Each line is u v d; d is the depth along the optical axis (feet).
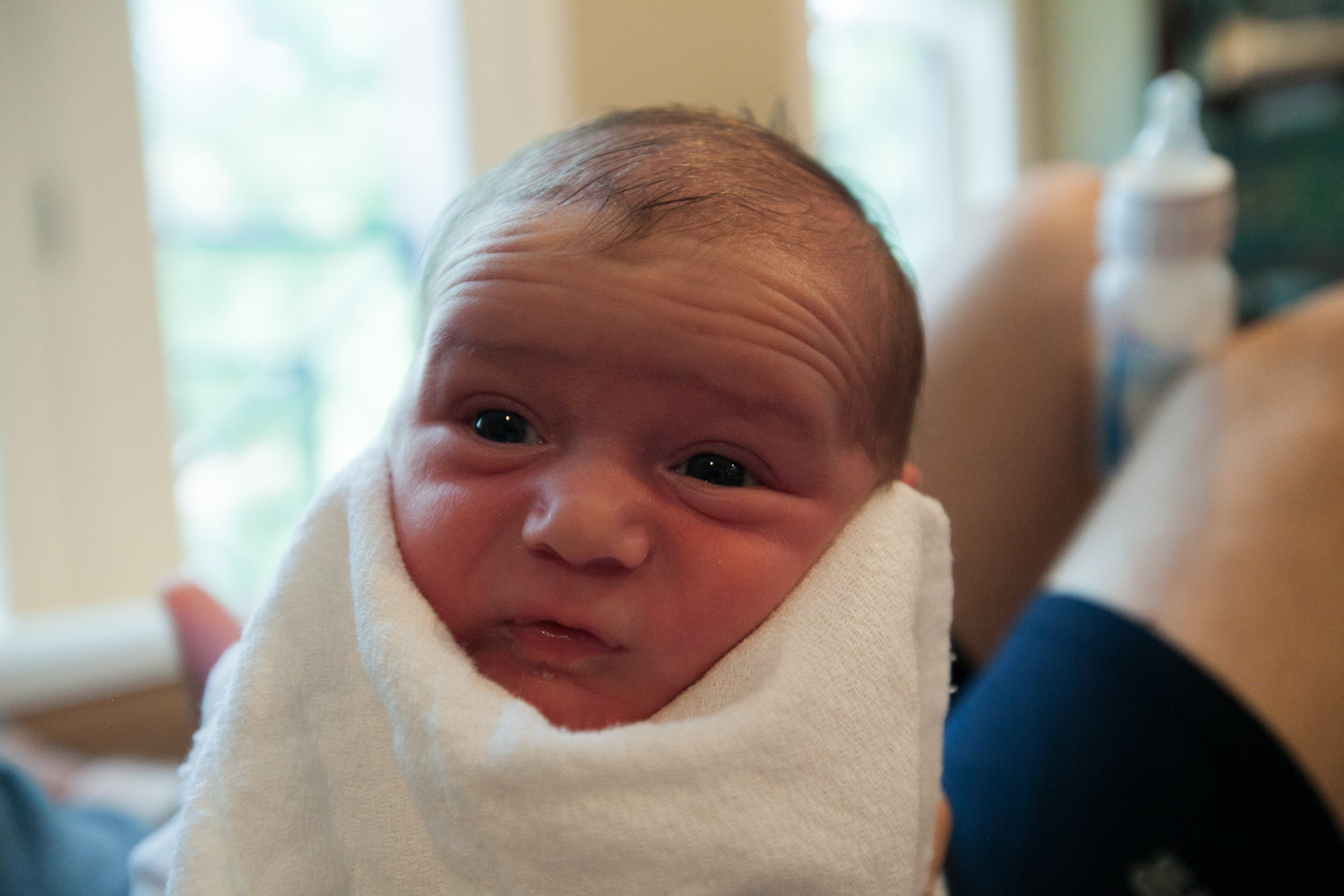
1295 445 2.19
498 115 3.81
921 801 1.40
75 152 3.55
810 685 1.18
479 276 1.20
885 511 1.36
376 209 4.37
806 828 1.12
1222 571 1.99
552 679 1.17
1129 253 2.73
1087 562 2.18
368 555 1.23
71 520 3.67
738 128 1.50
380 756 1.22
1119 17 5.74
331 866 1.23
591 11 3.54
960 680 2.49
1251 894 1.66
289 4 4.03
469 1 3.74
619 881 1.05
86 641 2.88
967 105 6.26
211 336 4.15
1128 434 2.74
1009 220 3.14
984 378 2.76
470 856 1.07
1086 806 1.76
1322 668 1.87
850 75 5.84
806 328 1.22
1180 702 1.81
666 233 1.19
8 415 3.51
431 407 1.25
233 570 4.29
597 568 1.15
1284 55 5.03
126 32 3.59
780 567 1.22
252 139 4.09
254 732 1.25
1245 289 5.27
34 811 1.82
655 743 1.07
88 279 3.61
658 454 1.19
